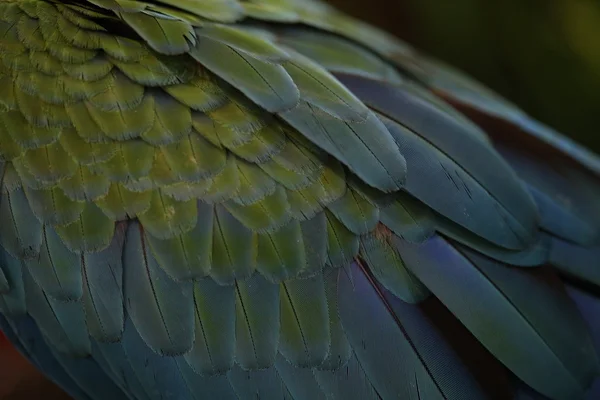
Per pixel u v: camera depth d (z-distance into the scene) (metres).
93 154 0.79
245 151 0.79
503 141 0.83
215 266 0.79
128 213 0.79
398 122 0.81
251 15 0.82
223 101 0.79
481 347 0.79
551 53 1.11
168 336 0.79
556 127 1.13
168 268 0.79
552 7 1.09
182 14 0.81
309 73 0.80
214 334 0.79
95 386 0.83
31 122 0.79
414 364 0.78
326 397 0.79
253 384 0.79
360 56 0.83
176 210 0.79
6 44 0.80
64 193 0.79
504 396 0.78
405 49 0.88
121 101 0.79
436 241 0.79
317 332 0.79
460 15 1.15
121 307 0.80
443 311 0.79
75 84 0.79
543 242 0.80
